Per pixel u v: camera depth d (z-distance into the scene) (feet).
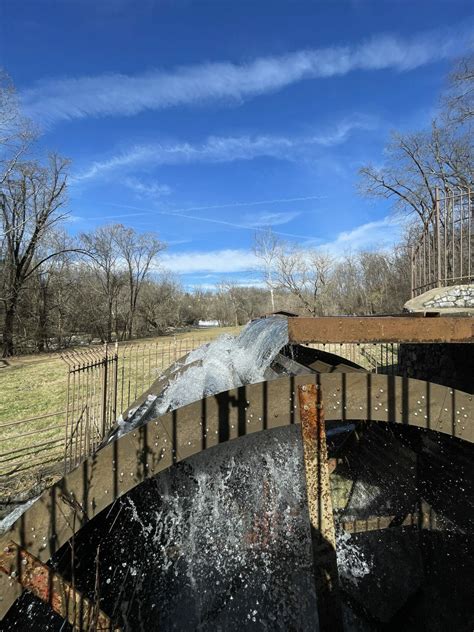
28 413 28.37
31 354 68.69
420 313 13.78
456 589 12.80
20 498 16.25
